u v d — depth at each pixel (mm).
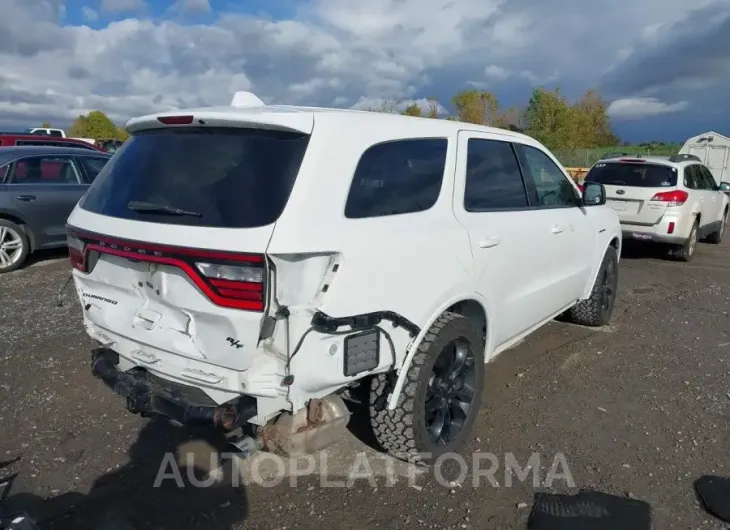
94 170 9195
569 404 4211
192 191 2721
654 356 5168
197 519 2949
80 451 3527
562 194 4949
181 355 2738
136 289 2887
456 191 3504
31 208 8250
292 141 2717
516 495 3141
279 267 2441
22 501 3043
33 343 5215
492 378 4672
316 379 2648
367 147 2945
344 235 2674
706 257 10633
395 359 3010
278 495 3148
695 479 3281
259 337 2484
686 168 9891
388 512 3006
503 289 3869
